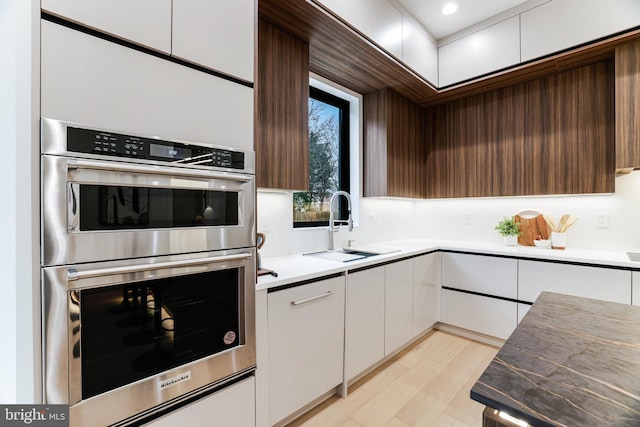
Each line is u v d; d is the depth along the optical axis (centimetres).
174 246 112
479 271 269
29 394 85
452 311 286
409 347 263
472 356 247
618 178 248
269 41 183
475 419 174
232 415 130
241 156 133
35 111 84
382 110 284
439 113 325
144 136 104
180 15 114
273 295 151
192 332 119
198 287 121
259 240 171
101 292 97
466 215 333
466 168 306
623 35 205
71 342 89
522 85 272
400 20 242
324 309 178
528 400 58
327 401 190
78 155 91
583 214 263
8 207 91
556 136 254
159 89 109
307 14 176
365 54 221
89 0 93
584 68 242
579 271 221
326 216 283
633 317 101
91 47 94
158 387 108
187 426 115
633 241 241
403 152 302
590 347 80
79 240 91
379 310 221
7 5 92
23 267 85
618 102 214
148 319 107
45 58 86
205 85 122
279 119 189
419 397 194
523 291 246
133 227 102
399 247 283
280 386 155
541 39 237
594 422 51
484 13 256
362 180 299
